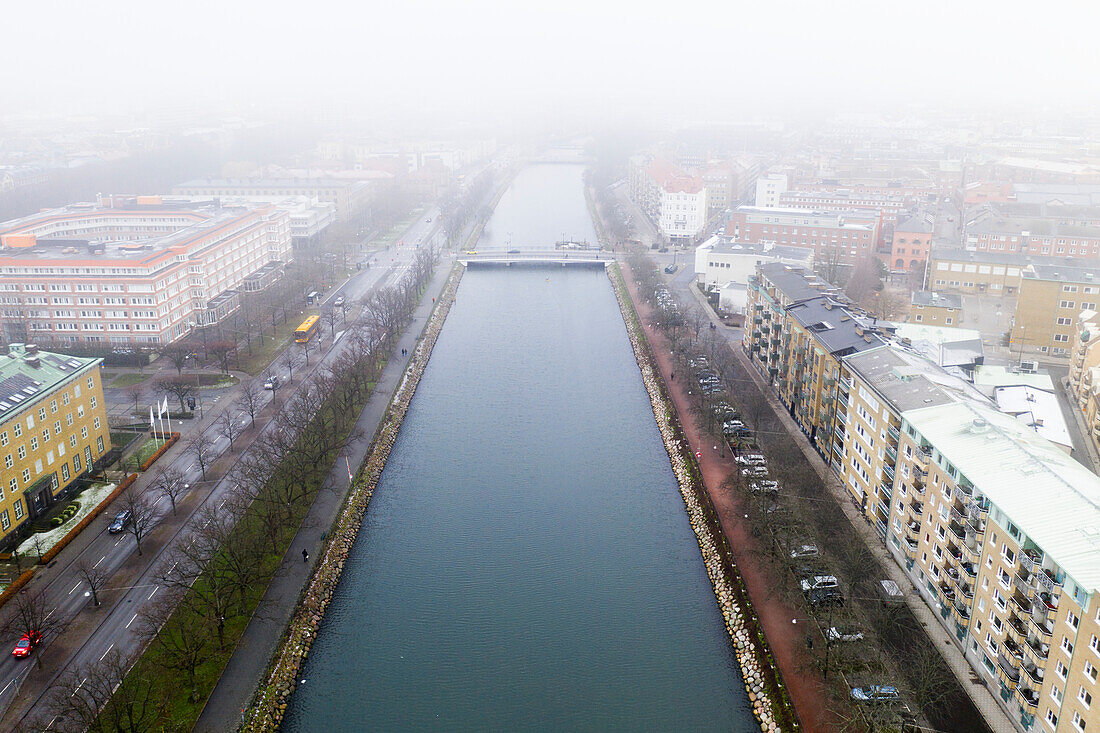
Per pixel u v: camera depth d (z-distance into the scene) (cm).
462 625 18412
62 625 16612
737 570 19288
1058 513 14412
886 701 14675
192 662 15225
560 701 16200
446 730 15475
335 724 15588
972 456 16688
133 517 19338
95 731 13675
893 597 17812
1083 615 12662
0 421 19588
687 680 16700
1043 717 13738
